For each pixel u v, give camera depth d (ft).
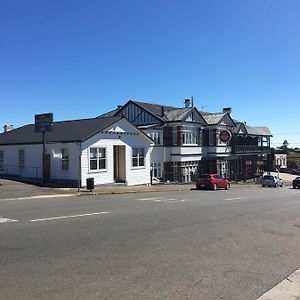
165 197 84.23
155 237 37.17
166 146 155.53
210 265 28.25
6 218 46.16
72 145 107.86
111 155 116.37
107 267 26.73
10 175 123.54
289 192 118.73
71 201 69.92
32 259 28.04
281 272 27.20
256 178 210.38
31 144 116.26
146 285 23.39
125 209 57.41
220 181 129.18
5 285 22.66
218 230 42.32
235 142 190.08
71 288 22.40
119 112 167.94
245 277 25.82
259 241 37.40
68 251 30.55
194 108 162.81
